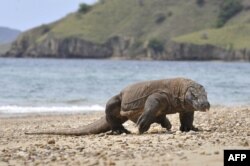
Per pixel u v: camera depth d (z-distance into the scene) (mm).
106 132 48281
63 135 47969
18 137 46281
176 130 48750
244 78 184125
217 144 36719
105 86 137875
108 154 34031
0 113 77938
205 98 44469
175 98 45406
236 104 90938
